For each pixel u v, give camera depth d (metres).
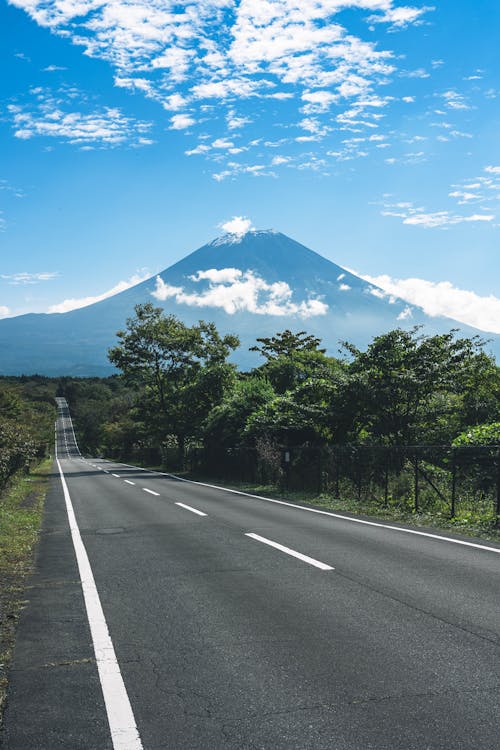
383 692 3.89
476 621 5.34
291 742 3.30
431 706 3.68
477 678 4.09
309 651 4.66
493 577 7.07
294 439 25.33
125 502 18.00
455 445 14.34
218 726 3.50
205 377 45.25
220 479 30.09
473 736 3.32
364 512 14.59
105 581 7.27
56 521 13.73
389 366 20.66
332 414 21.22
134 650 4.80
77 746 3.31
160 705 3.79
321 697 3.84
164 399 51.94
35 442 24.64
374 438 21.77
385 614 5.59
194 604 6.09
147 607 6.04
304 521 12.71
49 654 4.75
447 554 8.59
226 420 31.61
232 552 8.95
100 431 121.00
